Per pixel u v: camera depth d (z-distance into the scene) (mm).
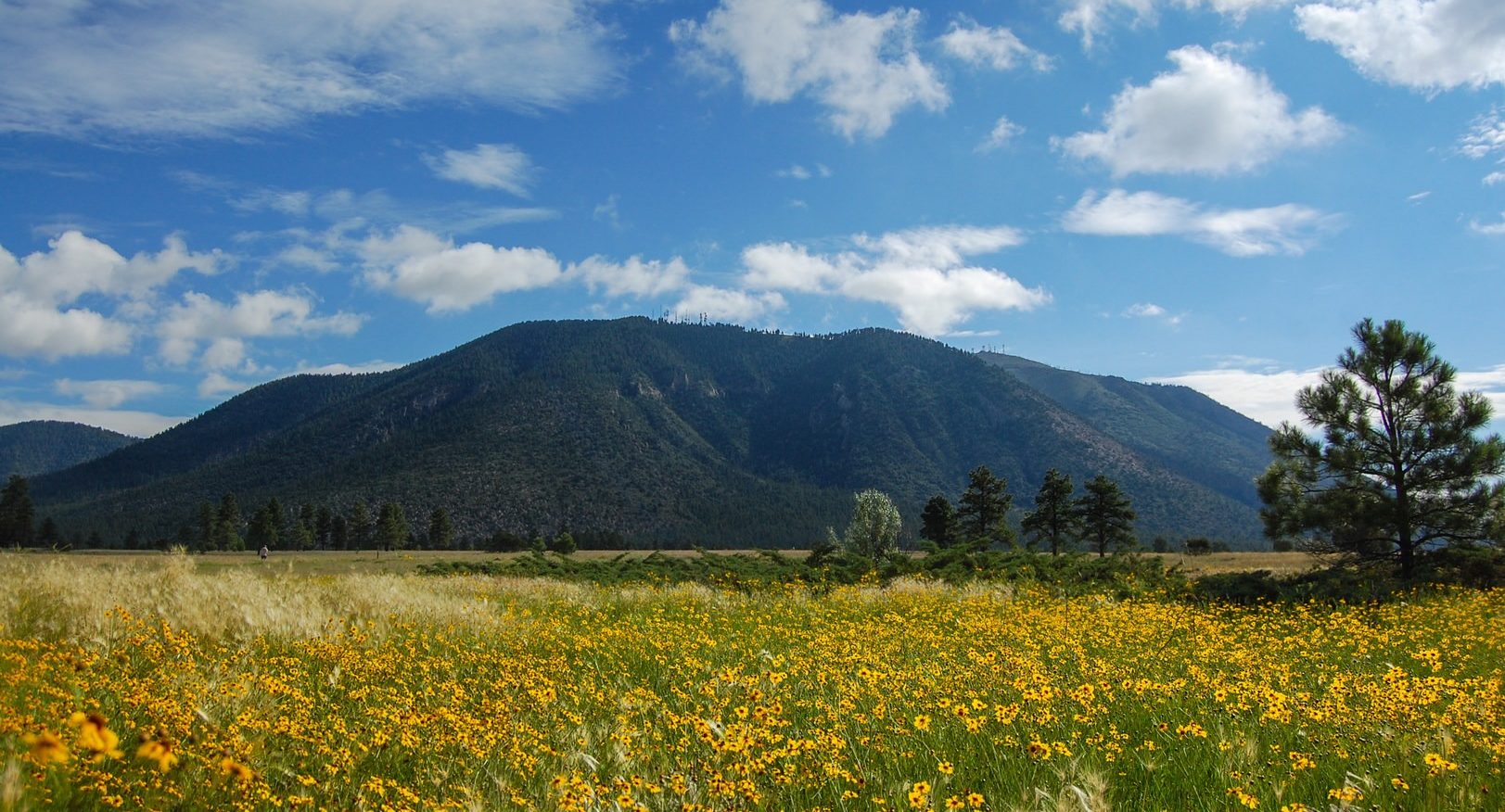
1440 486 19969
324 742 5418
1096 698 7367
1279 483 21516
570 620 14336
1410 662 10203
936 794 4797
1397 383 20531
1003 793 5098
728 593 20172
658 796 4730
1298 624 14141
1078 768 5305
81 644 7848
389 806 4500
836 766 5168
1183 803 5031
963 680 8086
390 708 6207
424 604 12977
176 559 12617
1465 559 19422
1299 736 6195
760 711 5520
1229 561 48188
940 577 22797
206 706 5789
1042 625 12281
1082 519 59438
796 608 16344
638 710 6934
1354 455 20312
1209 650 9961
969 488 63469
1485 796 4863
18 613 8867
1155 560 22344
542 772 5281
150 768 4438
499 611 13930
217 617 9852
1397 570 20328
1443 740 5660
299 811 4496
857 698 7121
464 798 4820
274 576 16219
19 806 3703
